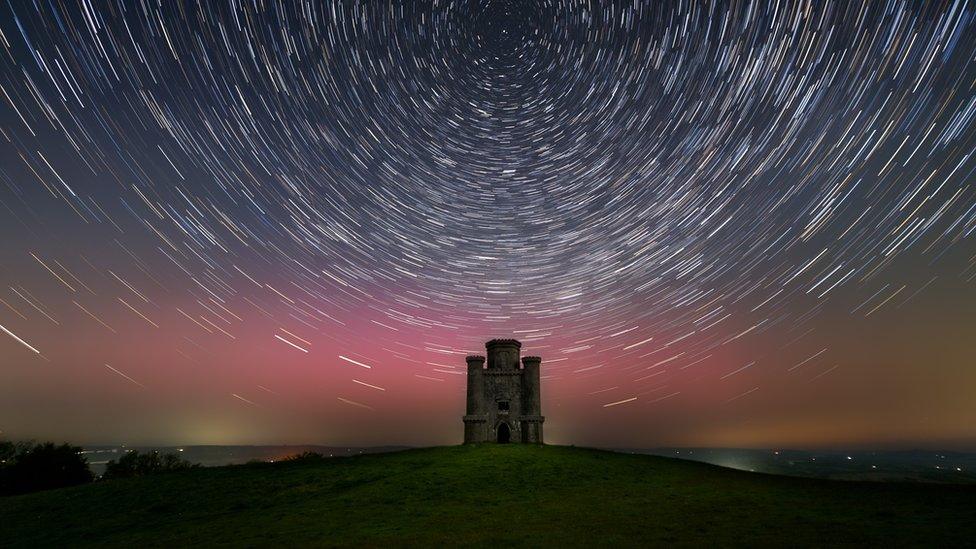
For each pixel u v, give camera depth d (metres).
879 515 27.14
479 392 64.94
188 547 25.55
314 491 38.25
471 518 28.86
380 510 31.73
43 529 33.16
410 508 31.98
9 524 34.75
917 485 37.53
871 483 38.81
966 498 31.80
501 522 27.72
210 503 36.53
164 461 62.94
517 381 65.75
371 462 48.56
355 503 33.88
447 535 25.20
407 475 41.84
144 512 35.44
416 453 53.00
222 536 27.42
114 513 35.81
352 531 26.72
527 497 34.53
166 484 42.66
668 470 45.03
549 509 30.83
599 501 33.00
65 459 54.47
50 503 39.66
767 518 27.16
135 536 29.25
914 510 28.30
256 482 41.88
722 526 25.62
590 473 42.56
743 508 30.06
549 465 45.31
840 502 31.34
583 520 27.81
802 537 22.88
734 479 41.22
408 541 24.25
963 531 23.09
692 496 34.28
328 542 24.62
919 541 21.59
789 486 37.97
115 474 58.22
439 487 37.78
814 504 30.80
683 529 25.25
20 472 51.97
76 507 38.00
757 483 39.41
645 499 33.47
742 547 21.64
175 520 32.75
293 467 47.75
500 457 48.81
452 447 56.31
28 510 38.09
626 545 22.53
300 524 29.03
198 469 48.91
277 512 32.66
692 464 48.72
